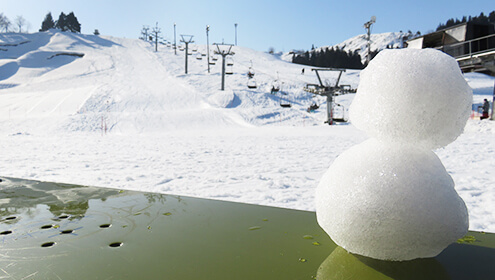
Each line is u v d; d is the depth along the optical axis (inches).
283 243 58.6
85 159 273.1
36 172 201.3
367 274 46.3
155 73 2103.8
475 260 51.6
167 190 147.8
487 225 93.8
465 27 724.7
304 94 1743.4
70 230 64.8
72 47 3002.0
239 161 254.5
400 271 47.4
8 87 1876.2
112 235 62.1
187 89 1652.3
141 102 1390.3
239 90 1672.0
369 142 57.0
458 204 49.7
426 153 51.7
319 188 58.4
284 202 125.4
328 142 416.8
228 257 52.0
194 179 177.3
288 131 680.4
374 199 49.0
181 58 2659.9
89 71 2190.0
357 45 6860.2
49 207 82.9
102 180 173.5
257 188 152.7
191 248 55.7
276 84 1913.1
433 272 47.2
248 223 70.6
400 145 52.5
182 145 407.8
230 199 130.1
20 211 79.4
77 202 87.7
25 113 1223.5
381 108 51.3
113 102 1357.0
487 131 518.9
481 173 181.0
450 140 49.7
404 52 52.2
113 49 3016.7
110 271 46.4
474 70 716.7
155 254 52.9
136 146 401.4
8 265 48.2
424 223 47.3
